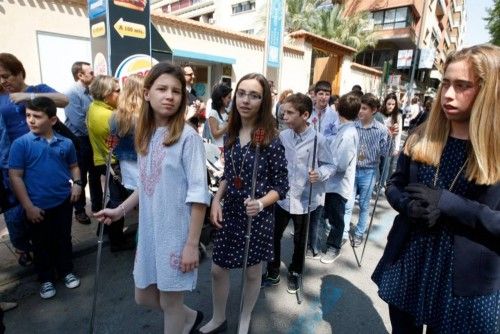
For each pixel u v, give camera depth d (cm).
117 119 271
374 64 2725
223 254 209
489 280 125
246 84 194
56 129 289
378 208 524
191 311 222
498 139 119
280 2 927
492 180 121
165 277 167
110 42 414
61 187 262
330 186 331
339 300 279
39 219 247
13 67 272
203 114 512
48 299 263
